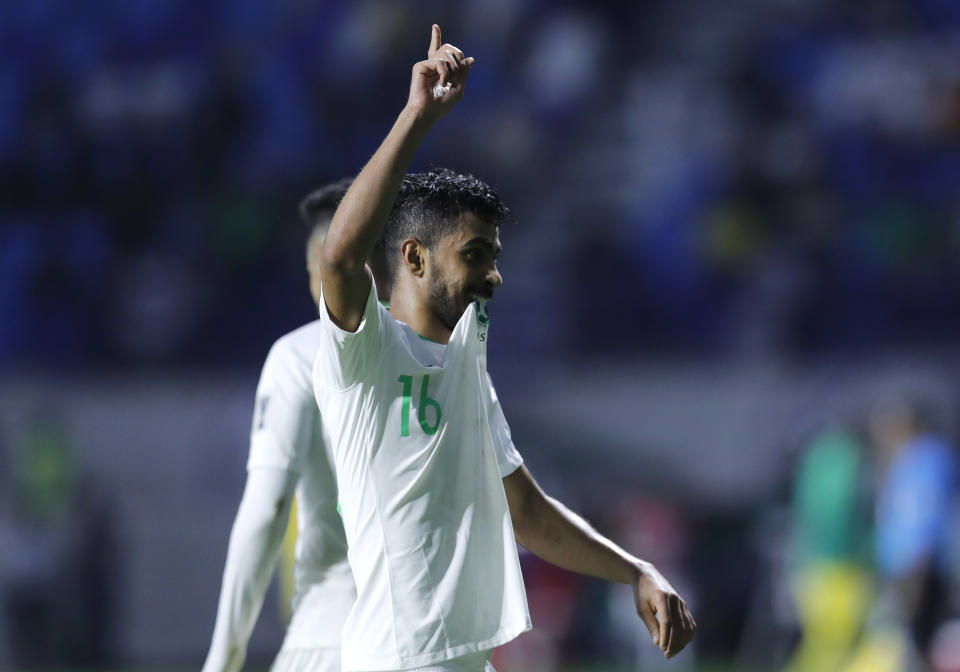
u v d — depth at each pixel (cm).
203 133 5888
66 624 3884
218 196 5622
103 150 5794
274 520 1219
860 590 2972
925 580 2655
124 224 5575
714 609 3784
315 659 1226
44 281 4991
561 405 4438
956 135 5800
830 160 5703
